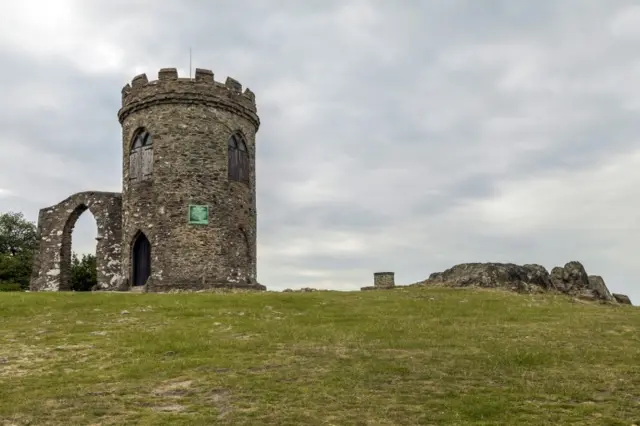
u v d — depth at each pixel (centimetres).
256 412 1142
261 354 1623
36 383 1380
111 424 1088
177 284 3334
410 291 3052
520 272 3372
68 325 2070
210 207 3544
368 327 2030
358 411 1152
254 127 3975
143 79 3675
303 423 1088
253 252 3847
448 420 1098
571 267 3459
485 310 2427
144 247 3631
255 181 3956
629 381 1360
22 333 1952
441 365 1492
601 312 2473
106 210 3900
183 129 3566
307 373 1422
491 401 1201
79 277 6159
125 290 3525
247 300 2617
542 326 2073
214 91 3647
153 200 3541
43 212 4041
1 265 6188
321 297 2773
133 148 3706
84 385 1355
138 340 1817
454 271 3506
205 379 1377
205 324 2088
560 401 1215
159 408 1184
